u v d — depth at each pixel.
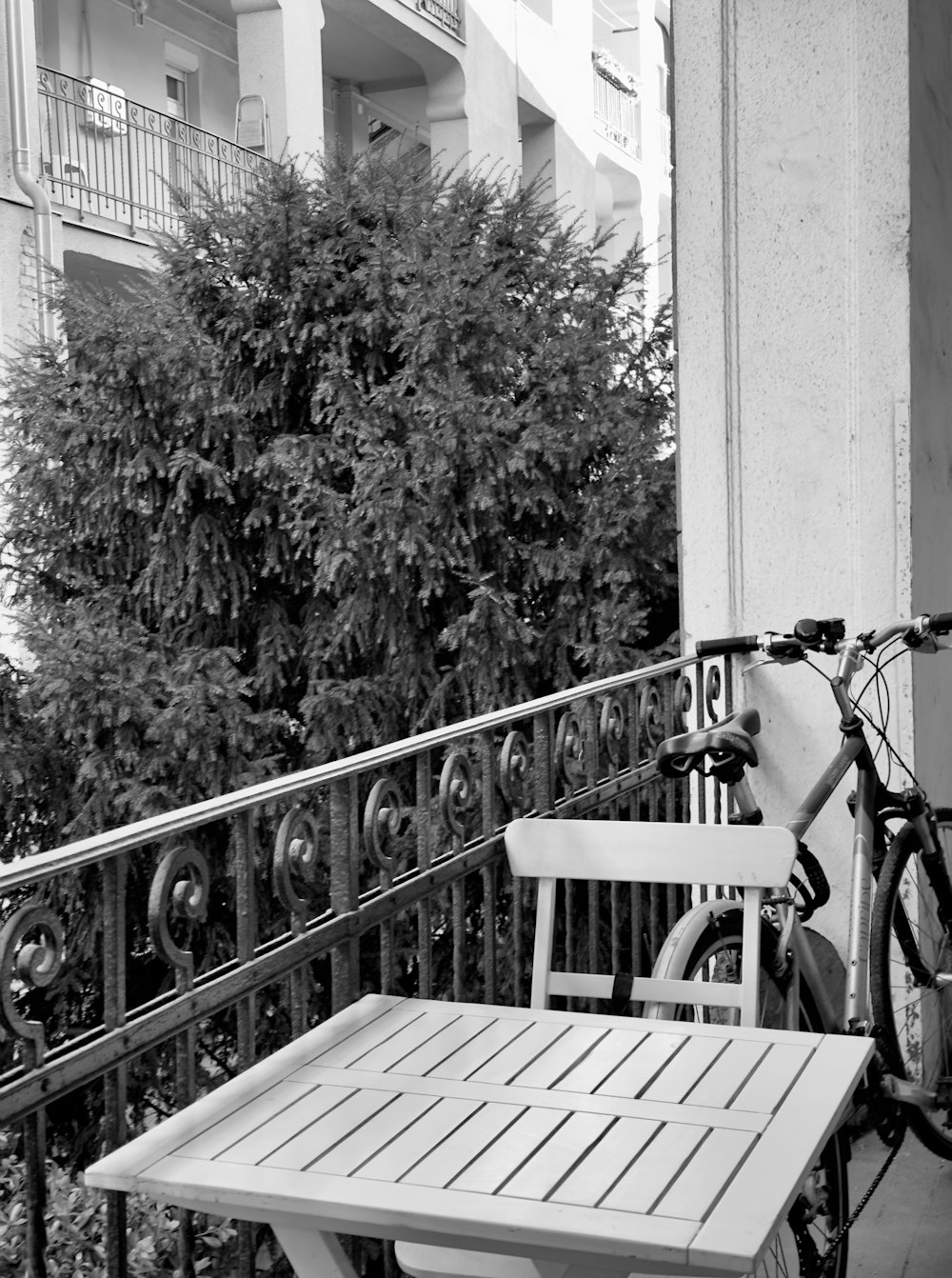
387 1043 1.82
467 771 2.80
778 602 4.12
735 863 2.32
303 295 6.82
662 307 6.78
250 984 2.04
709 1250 1.26
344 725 6.56
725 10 4.05
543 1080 1.69
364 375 6.97
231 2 14.39
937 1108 3.10
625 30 23.72
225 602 7.03
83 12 14.96
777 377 4.08
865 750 3.23
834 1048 1.78
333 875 2.36
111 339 6.80
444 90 17.34
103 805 6.32
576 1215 1.33
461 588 6.64
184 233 7.30
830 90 3.95
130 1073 5.43
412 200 7.04
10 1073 1.61
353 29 17.06
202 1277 3.45
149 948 6.38
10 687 6.67
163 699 6.55
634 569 6.21
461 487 6.56
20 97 11.39
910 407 3.93
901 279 3.91
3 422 7.11
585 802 3.34
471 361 6.63
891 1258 3.04
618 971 3.62
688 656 4.00
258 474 6.64
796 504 4.09
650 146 23.80
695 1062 1.74
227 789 6.44
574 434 6.35
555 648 6.42
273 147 14.53
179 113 16.84
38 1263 1.62
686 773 2.86
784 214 4.04
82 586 6.97
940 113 4.26
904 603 3.96
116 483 6.81
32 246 11.57
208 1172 1.45
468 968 5.55
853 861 3.11
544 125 20.05
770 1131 1.53
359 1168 1.45
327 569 6.45
